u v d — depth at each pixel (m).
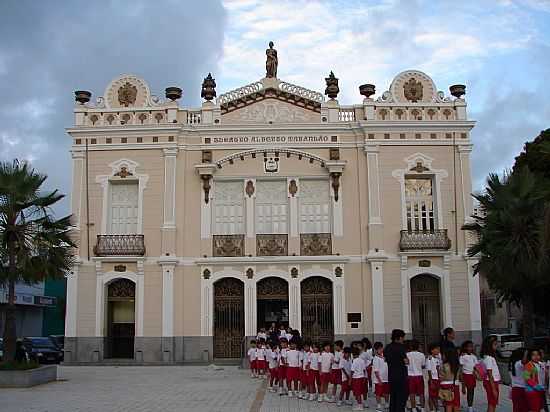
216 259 30.81
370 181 31.39
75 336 30.59
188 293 30.88
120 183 32.16
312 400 18.12
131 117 32.31
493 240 22.59
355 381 16.11
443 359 14.07
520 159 32.75
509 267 22.16
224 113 32.62
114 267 31.06
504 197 23.03
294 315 30.47
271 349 21.45
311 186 32.06
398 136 31.84
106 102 32.44
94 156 32.03
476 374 14.84
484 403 17.59
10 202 23.12
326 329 30.78
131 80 32.62
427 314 31.12
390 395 14.06
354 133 32.06
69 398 18.53
